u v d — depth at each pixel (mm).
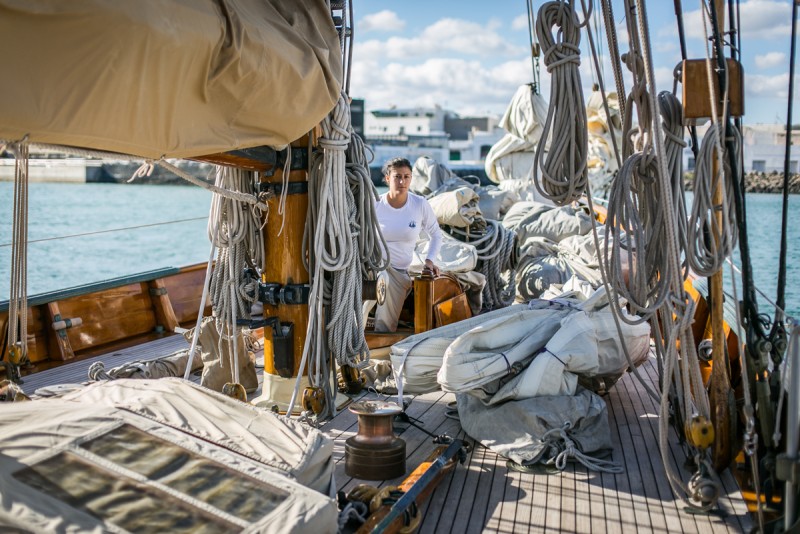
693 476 3338
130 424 2811
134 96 2727
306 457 2881
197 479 2561
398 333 5570
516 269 7695
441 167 9719
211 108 3215
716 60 3203
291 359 4527
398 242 5922
